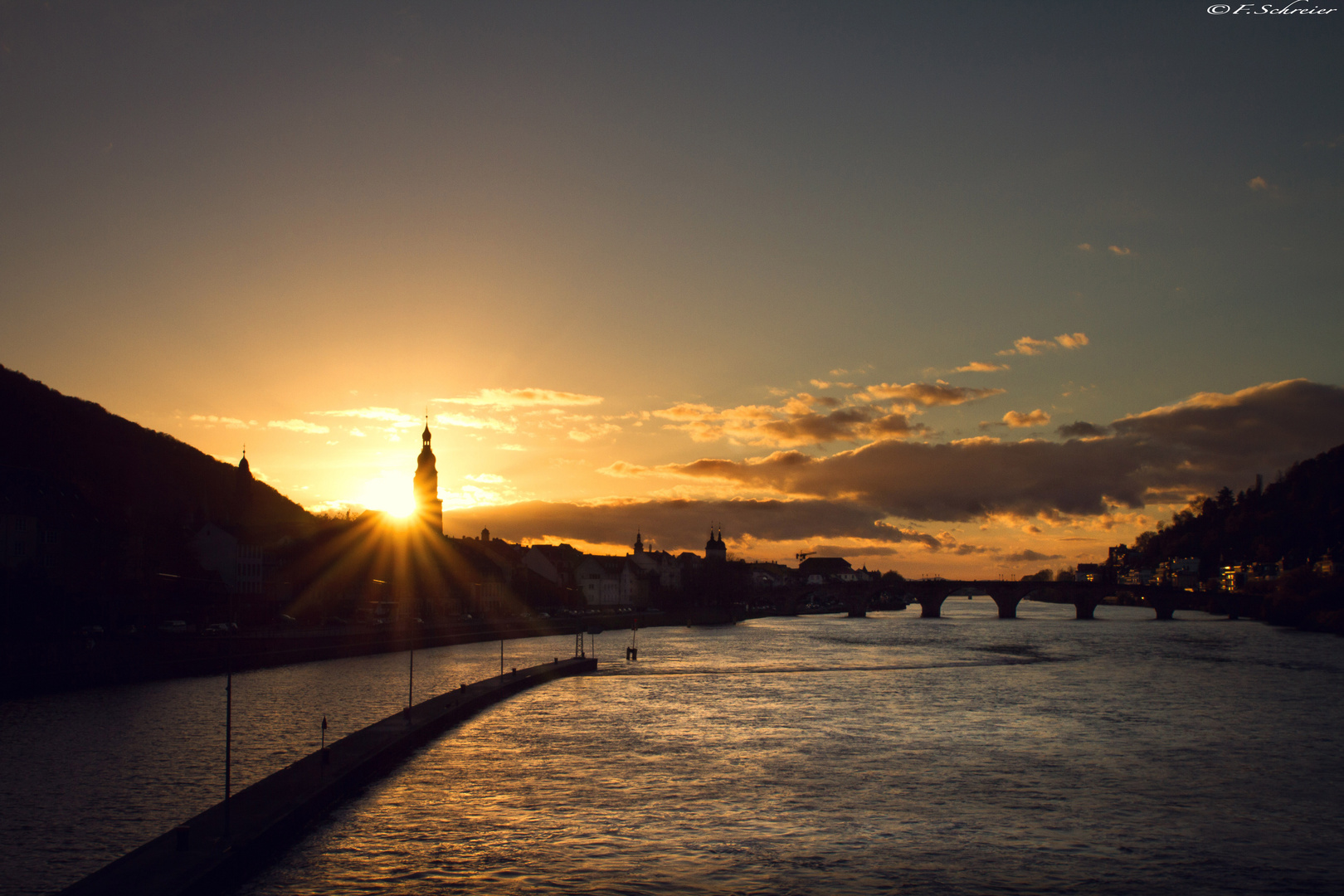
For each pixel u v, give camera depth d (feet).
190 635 504.84
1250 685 460.14
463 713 347.15
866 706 392.27
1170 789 248.93
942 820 220.02
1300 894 177.06
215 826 177.58
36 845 186.09
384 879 177.27
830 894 174.19
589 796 237.45
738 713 371.97
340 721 322.75
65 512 541.34
